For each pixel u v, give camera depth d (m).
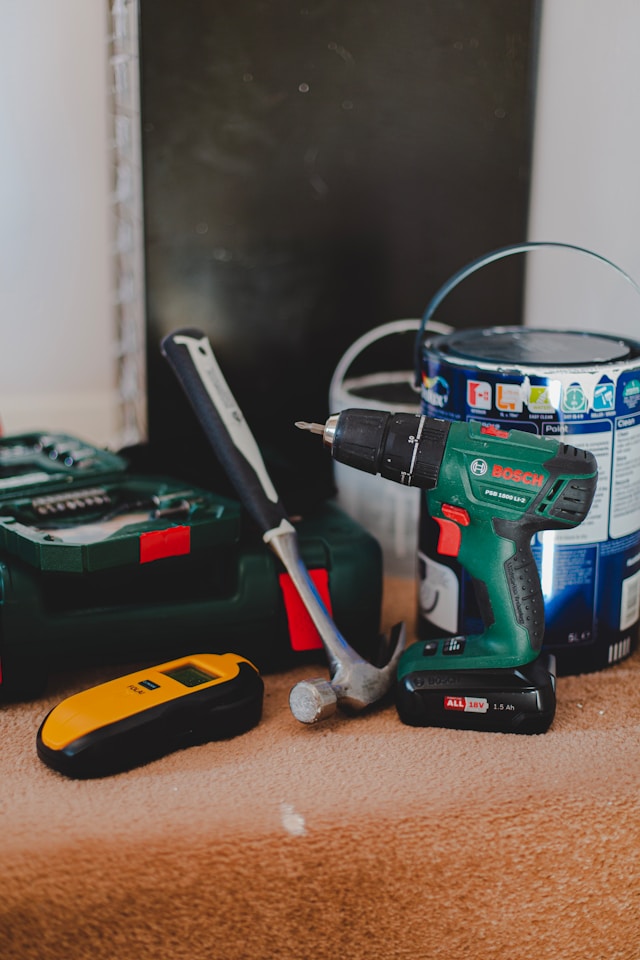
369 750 0.70
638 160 0.91
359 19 1.04
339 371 1.07
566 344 0.83
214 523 0.79
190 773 0.67
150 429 1.13
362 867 0.61
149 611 0.78
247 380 1.14
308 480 0.94
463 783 0.66
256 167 1.07
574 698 0.78
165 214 1.07
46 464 0.92
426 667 0.74
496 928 0.64
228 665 0.74
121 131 1.15
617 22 0.93
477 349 0.81
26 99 1.51
